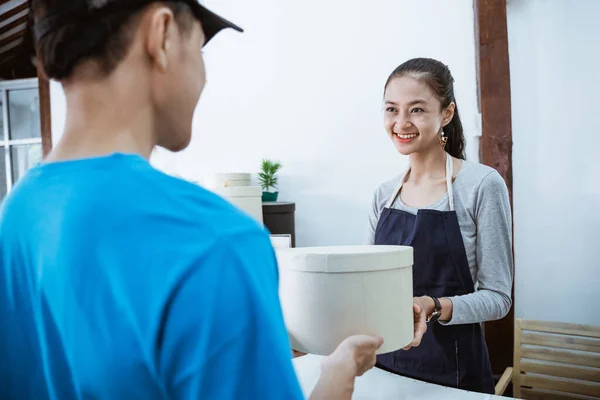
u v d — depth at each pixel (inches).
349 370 24.5
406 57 116.6
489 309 48.6
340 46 122.9
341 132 124.5
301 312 32.1
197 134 138.3
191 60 18.8
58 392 16.8
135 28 17.1
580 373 69.1
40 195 17.6
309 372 52.7
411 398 45.6
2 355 18.4
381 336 31.1
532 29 109.6
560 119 108.9
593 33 105.2
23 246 17.7
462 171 55.9
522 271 113.8
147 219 15.4
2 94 159.0
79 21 16.4
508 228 52.9
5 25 147.9
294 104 128.3
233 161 135.3
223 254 14.7
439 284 55.0
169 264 14.7
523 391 74.7
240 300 14.6
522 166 112.3
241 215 16.6
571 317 110.7
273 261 17.2
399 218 58.7
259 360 14.8
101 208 15.9
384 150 121.2
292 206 113.7
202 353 14.3
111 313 15.1
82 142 17.9
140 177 16.4
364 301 30.7
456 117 59.9
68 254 15.9
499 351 105.3
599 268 107.7
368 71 120.7
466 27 110.0
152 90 18.3
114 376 15.2
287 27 127.5
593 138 106.7
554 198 110.4
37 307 17.1
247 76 132.4
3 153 162.4
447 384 53.7
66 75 17.7
